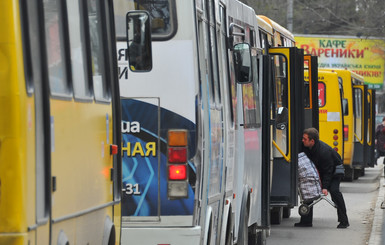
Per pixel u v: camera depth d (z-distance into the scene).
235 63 26.05
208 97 21.52
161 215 20.47
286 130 35.78
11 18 11.20
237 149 26.23
